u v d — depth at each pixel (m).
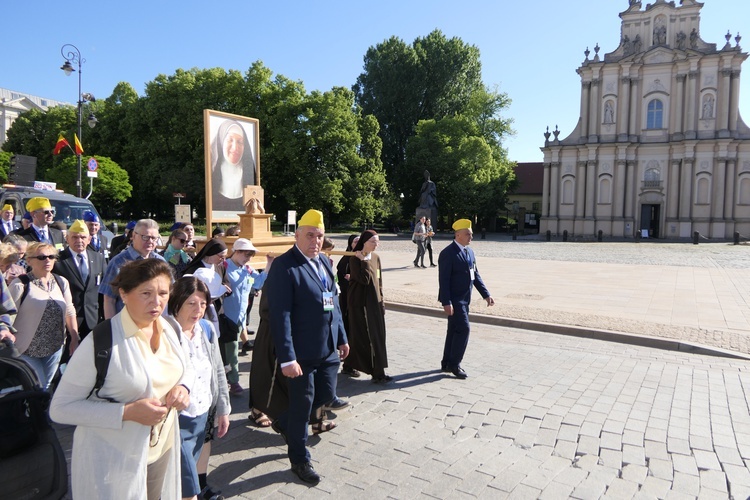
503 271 18.78
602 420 5.18
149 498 2.63
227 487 3.87
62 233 8.86
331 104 43.88
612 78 46.75
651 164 46.16
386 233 51.81
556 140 48.34
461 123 51.22
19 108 78.38
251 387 4.66
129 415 2.29
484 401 5.70
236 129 10.42
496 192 52.31
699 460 4.35
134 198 48.78
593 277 17.00
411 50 56.06
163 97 43.31
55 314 4.63
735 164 43.75
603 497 3.77
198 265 5.32
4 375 2.54
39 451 2.55
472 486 3.91
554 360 7.45
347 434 4.82
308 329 4.09
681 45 44.94
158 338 2.62
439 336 8.96
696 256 26.31
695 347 8.07
